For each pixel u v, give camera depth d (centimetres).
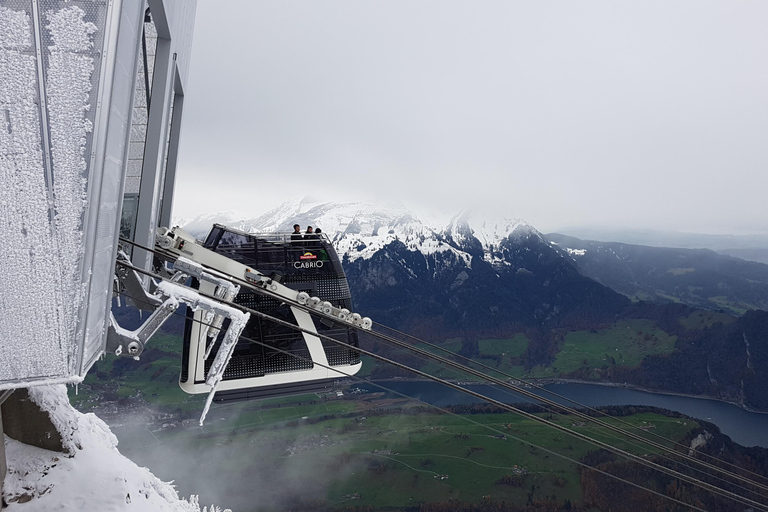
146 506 594
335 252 1537
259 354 1417
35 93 336
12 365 362
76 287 366
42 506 525
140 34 421
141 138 925
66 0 330
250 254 1464
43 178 346
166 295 523
